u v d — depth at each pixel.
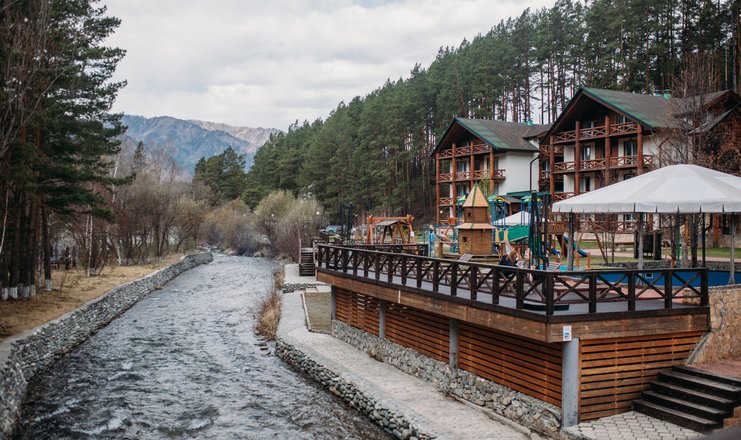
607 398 10.66
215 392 16.19
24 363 16.69
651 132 35.66
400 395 13.84
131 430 13.42
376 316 18.11
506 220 27.72
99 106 26.14
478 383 12.96
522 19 66.94
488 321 11.72
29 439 12.84
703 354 11.38
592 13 52.22
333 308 21.42
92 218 38.50
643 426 9.97
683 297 11.39
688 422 9.74
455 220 34.12
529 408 11.29
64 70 22.20
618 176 38.84
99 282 33.69
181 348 21.55
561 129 43.19
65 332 20.80
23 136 20.83
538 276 10.51
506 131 51.38
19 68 18.55
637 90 48.66
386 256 16.64
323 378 16.73
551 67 62.34
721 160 28.22
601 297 10.71
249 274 49.12
